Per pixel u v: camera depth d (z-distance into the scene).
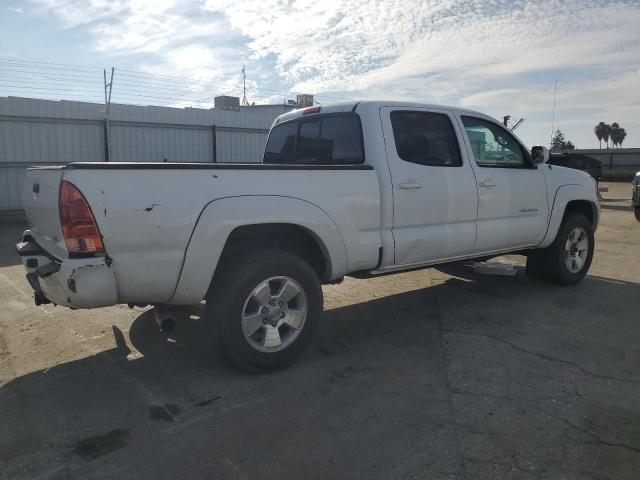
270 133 5.96
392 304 5.93
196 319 5.34
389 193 4.57
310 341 4.20
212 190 3.66
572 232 6.46
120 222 3.38
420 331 5.00
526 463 2.84
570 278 6.55
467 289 6.54
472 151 5.35
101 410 3.48
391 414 3.39
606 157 45.19
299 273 4.05
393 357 4.36
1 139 15.04
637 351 4.43
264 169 3.89
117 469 2.82
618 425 3.23
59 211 3.33
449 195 5.02
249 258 3.90
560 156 22.23
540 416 3.35
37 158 15.62
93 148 16.47
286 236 4.36
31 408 3.51
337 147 4.94
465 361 4.25
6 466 2.85
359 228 4.43
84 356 4.41
